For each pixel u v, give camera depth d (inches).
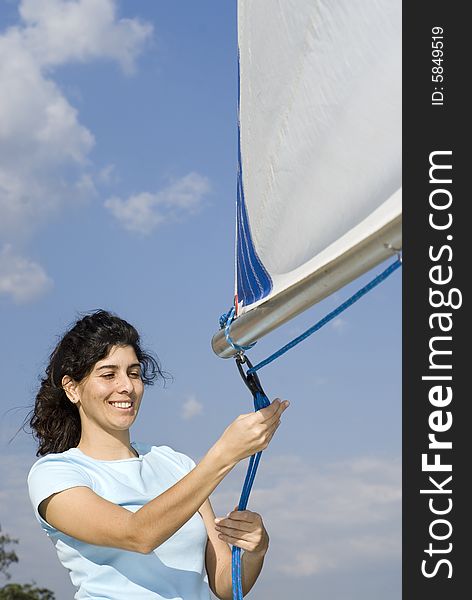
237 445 80.4
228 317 78.7
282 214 61.3
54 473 105.9
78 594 106.0
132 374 113.0
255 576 107.3
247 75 71.3
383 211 43.8
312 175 54.4
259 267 68.9
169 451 120.5
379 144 45.4
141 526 91.9
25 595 1378.0
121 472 110.3
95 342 111.4
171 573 105.7
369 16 47.1
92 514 98.9
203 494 85.5
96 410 111.5
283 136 60.3
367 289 48.6
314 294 53.2
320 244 52.6
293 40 57.6
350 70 49.3
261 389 79.4
